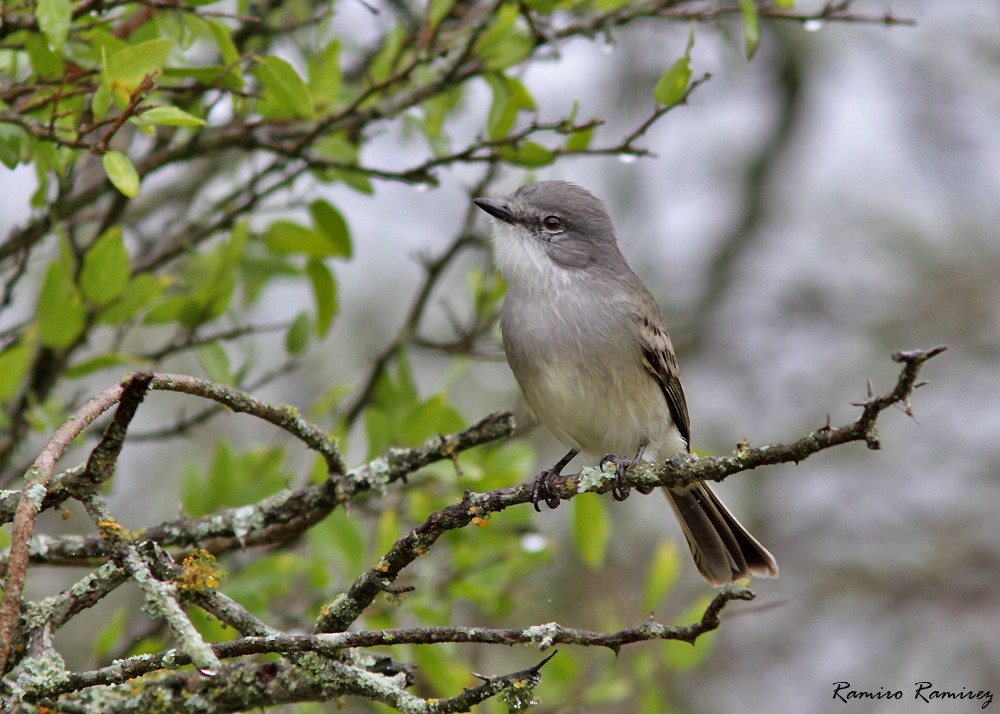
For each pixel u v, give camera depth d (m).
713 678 15.31
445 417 10.18
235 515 7.84
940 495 17.59
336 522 9.40
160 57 7.09
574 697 10.57
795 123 17.03
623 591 14.78
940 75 17.91
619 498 7.45
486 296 11.57
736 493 16.88
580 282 10.09
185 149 9.78
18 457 11.23
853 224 18.78
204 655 5.39
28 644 6.19
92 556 7.76
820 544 17.05
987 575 16.95
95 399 5.74
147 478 14.80
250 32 10.39
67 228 10.75
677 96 9.16
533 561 10.33
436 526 6.30
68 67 8.08
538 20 10.19
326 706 10.54
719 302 17.17
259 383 10.77
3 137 7.45
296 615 9.42
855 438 5.51
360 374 15.97
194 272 11.67
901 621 16.55
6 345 10.21
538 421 11.33
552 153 9.55
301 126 10.32
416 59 9.40
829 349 18.17
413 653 9.47
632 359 9.97
